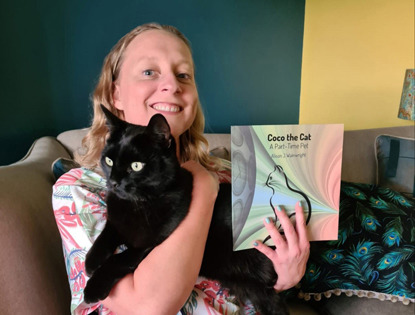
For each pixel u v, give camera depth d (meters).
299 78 2.46
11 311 0.68
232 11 1.99
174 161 0.66
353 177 1.76
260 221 0.69
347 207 1.12
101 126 0.87
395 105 2.24
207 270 0.77
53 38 1.49
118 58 0.85
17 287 0.69
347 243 1.05
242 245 0.70
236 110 2.21
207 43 1.96
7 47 1.36
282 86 2.38
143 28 0.86
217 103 2.12
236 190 0.66
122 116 0.91
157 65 0.78
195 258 0.63
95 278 0.60
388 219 1.09
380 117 2.29
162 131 0.63
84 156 0.87
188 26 1.87
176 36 0.84
